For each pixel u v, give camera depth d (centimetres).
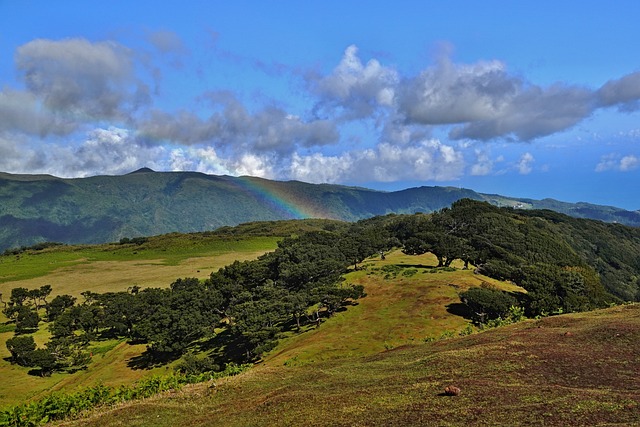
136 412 3033
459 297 9075
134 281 17400
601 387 2464
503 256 14225
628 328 3666
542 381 2667
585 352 3209
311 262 12762
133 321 11600
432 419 2009
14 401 7325
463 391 2444
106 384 7838
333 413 2331
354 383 3081
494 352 3381
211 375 4409
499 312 8044
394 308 8925
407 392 2586
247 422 2470
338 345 7025
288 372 3966
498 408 2064
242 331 8275
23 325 11956
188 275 18150
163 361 9062
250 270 13525
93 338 11219
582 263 16462
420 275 11225
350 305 9625
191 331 9288
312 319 9244
